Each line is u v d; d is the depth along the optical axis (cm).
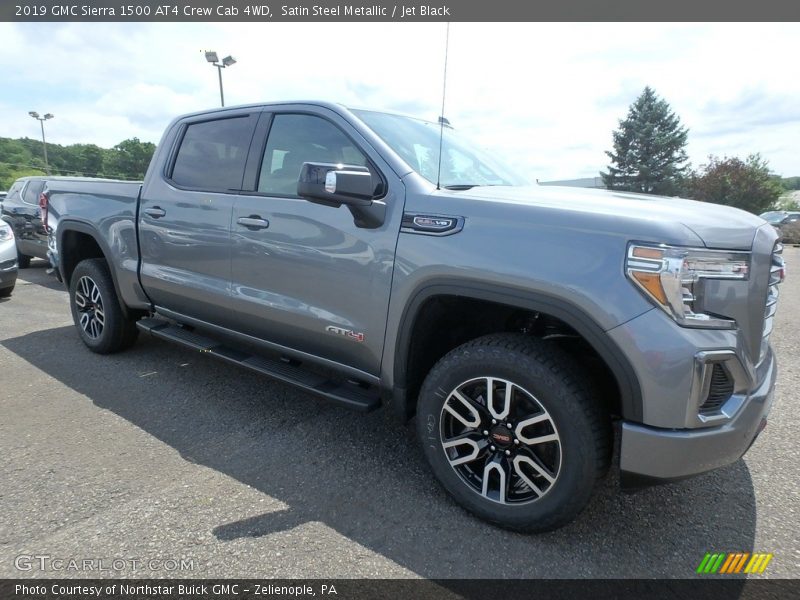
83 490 251
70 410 341
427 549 214
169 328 395
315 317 279
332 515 235
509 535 224
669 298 185
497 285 214
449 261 224
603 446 205
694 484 268
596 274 194
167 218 359
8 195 1041
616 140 4266
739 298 194
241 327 332
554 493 211
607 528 230
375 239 250
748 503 251
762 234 208
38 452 287
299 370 309
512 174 351
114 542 214
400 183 250
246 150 321
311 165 236
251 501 245
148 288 388
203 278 341
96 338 443
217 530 223
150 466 274
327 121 287
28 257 998
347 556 209
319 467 276
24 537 217
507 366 215
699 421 189
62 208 454
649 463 195
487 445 228
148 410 343
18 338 502
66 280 477
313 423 328
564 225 204
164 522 228
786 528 232
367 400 266
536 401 211
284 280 291
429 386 240
